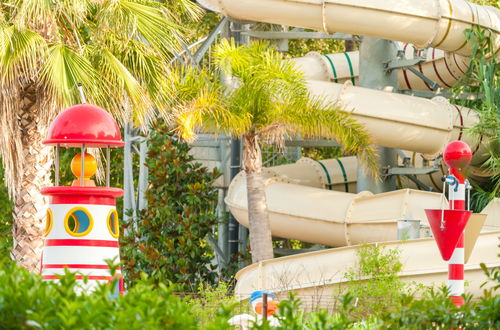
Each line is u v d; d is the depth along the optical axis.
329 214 24.02
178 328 6.28
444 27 24.23
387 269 18.56
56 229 12.02
